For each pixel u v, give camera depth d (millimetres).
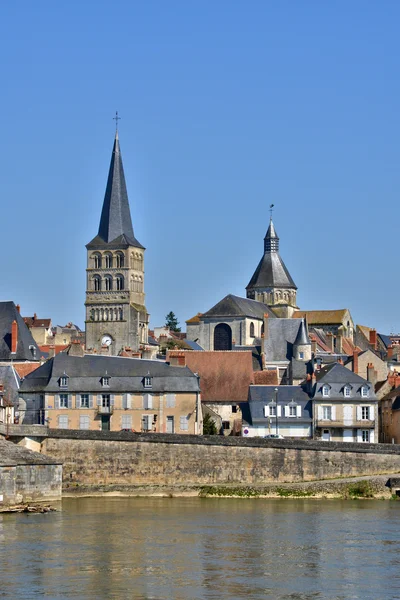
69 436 186250
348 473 188000
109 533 139375
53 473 174625
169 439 187500
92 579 113500
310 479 187500
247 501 177000
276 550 128625
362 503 174625
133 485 186750
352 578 114938
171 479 187000
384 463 188750
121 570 117438
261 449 187875
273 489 182875
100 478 186625
